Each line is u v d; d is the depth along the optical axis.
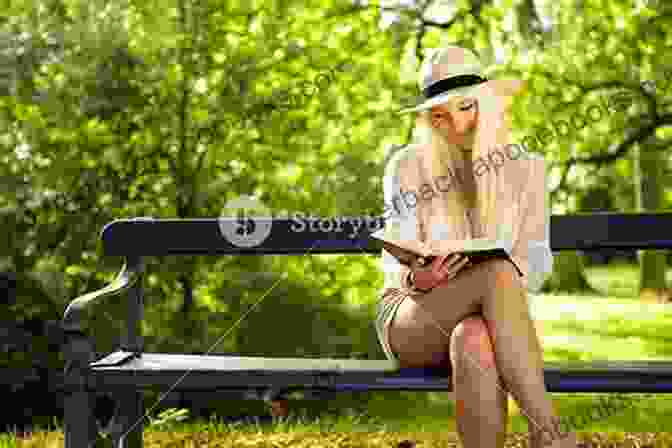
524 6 8.61
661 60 8.45
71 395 2.97
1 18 7.20
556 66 8.66
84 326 2.99
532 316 3.10
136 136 6.89
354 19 8.02
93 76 6.88
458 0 8.21
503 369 2.61
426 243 2.89
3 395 5.46
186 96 7.05
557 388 2.86
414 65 8.12
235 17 7.45
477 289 2.76
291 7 7.80
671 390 2.85
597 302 14.89
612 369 2.88
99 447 3.10
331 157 7.54
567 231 3.64
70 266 6.67
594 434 4.15
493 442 2.58
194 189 6.95
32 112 6.88
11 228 6.69
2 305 5.88
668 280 19.23
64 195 6.80
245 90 7.28
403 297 3.02
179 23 7.23
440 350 2.88
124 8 7.07
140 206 6.88
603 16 8.67
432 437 4.15
